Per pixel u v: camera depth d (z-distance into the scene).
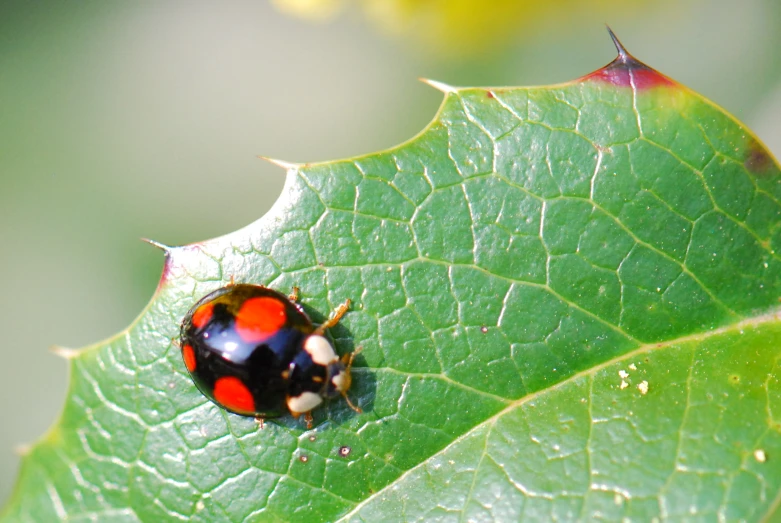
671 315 0.09
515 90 0.09
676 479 0.09
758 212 0.09
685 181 0.09
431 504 0.09
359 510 0.09
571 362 0.09
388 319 0.09
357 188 0.09
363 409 0.09
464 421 0.09
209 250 0.09
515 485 0.09
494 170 0.09
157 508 0.09
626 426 0.09
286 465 0.09
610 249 0.09
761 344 0.09
